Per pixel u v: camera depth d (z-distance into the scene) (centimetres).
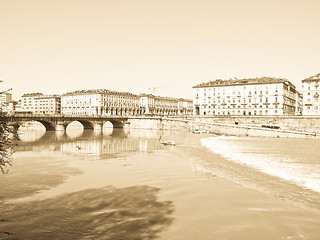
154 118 11656
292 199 1670
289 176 2320
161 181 2162
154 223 1312
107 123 14525
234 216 1391
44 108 19925
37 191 1900
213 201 1636
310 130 7725
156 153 3922
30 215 1429
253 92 11525
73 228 1257
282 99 10906
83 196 1773
